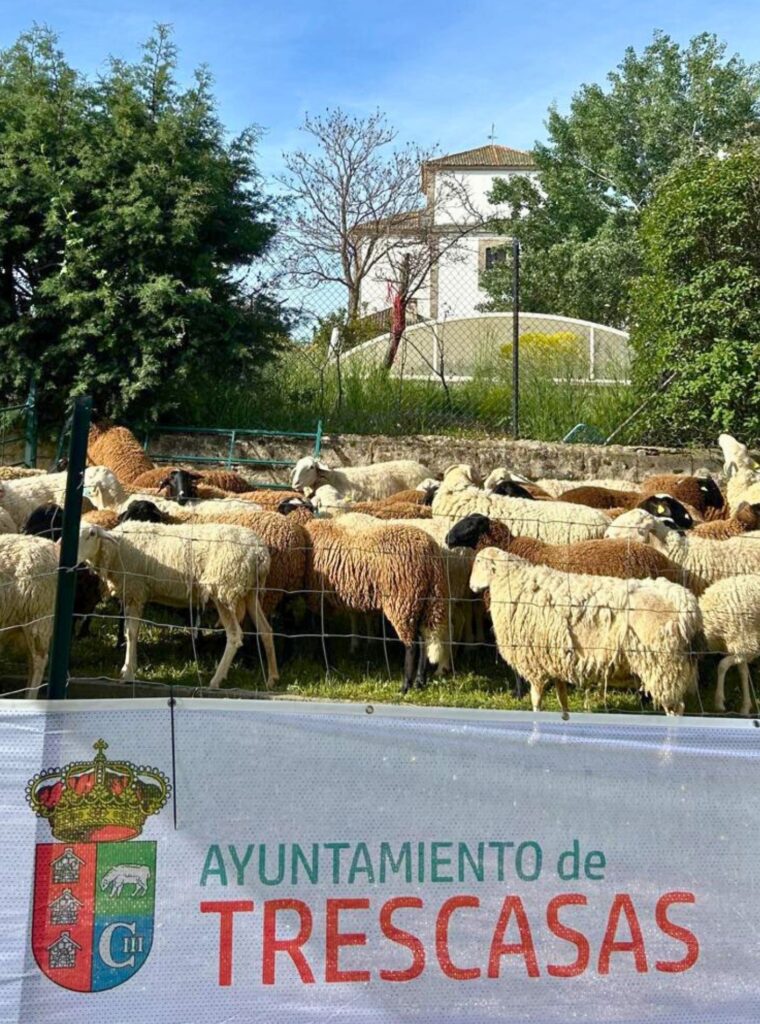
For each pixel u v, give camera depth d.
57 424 14.64
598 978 3.60
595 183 38.38
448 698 7.55
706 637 7.43
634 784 3.65
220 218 15.46
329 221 28.77
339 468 12.95
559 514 9.56
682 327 15.21
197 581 7.76
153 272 14.43
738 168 15.23
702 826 3.68
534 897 3.59
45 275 14.66
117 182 14.61
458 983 3.54
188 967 3.43
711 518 12.05
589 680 6.78
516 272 15.73
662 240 15.55
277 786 3.49
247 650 8.72
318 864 3.50
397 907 3.53
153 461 14.42
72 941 3.39
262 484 14.24
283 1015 3.47
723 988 3.66
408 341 18.22
